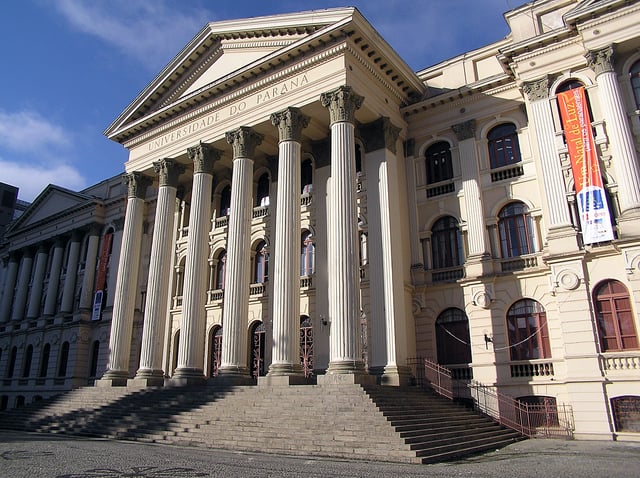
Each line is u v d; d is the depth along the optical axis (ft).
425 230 77.00
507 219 71.92
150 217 116.67
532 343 65.41
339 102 68.08
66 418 69.31
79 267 132.26
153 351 79.10
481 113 76.89
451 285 72.28
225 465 35.83
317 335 75.15
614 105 61.00
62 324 126.62
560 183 64.13
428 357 71.82
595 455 43.32
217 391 63.16
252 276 88.43
